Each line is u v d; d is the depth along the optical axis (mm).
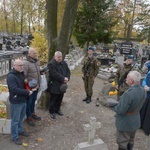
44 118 5684
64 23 5863
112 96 7629
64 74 5586
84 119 5871
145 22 40531
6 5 34594
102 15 23344
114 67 14227
